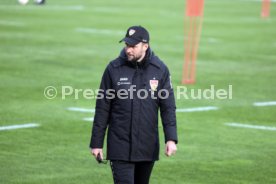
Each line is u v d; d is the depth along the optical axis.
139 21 113.12
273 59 77.31
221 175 34.25
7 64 66.62
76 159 36.47
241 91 57.62
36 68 65.06
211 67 70.12
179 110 49.47
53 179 32.91
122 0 154.00
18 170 34.16
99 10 128.75
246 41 93.12
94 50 78.94
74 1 145.88
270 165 36.19
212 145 40.06
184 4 150.25
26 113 46.69
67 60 70.69
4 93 53.12
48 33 92.62
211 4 153.50
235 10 140.38
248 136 42.50
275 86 60.59
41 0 91.44
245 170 35.19
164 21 114.31
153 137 26.36
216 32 102.25
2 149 37.94
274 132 43.75
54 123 44.25
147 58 26.14
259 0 167.62
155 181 33.09
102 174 33.97
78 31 96.50
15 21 105.12
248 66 71.62
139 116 26.12
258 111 49.94
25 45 80.38
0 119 44.75
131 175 26.23
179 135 42.19
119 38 90.75
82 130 42.72
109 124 26.58
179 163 36.22
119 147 26.14
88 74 62.97
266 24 116.56
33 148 38.31
